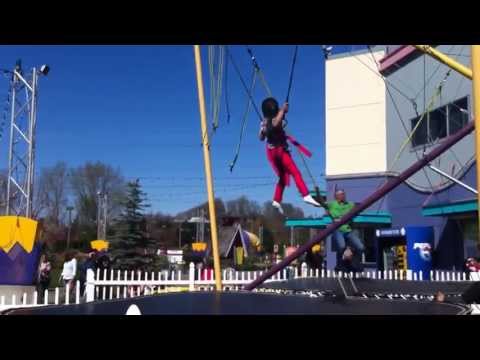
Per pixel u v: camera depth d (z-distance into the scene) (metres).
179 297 3.98
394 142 17.36
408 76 16.64
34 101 18.47
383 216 17.17
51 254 26.41
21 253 9.98
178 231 62.22
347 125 18.77
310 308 3.11
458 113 14.34
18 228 10.05
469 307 3.23
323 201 4.80
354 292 6.94
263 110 4.74
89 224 58.44
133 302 3.57
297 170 4.77
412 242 14.52
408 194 16.66
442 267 15.00
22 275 9.99
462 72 5.40
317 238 5.57
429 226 15.17
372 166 18.11
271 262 30.25
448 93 14.71
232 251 33.19
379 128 18.09
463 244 14.34
